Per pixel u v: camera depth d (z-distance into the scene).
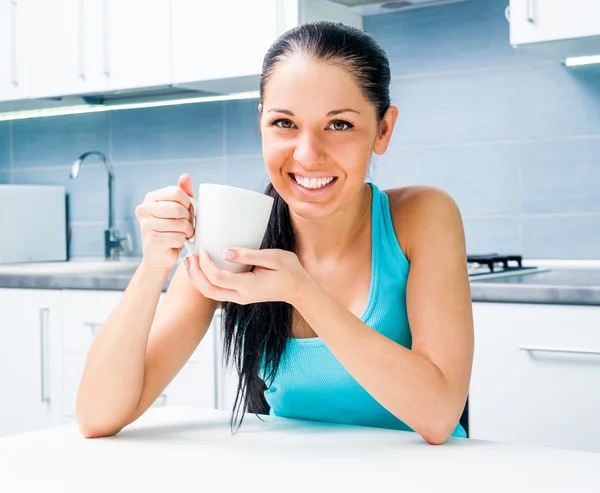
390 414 1.16
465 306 1.05
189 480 0.70
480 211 2.43
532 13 2.02
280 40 0.96
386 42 2.54
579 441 1.76
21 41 2.87
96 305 2.39
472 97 2.43
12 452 0.81
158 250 0.92
